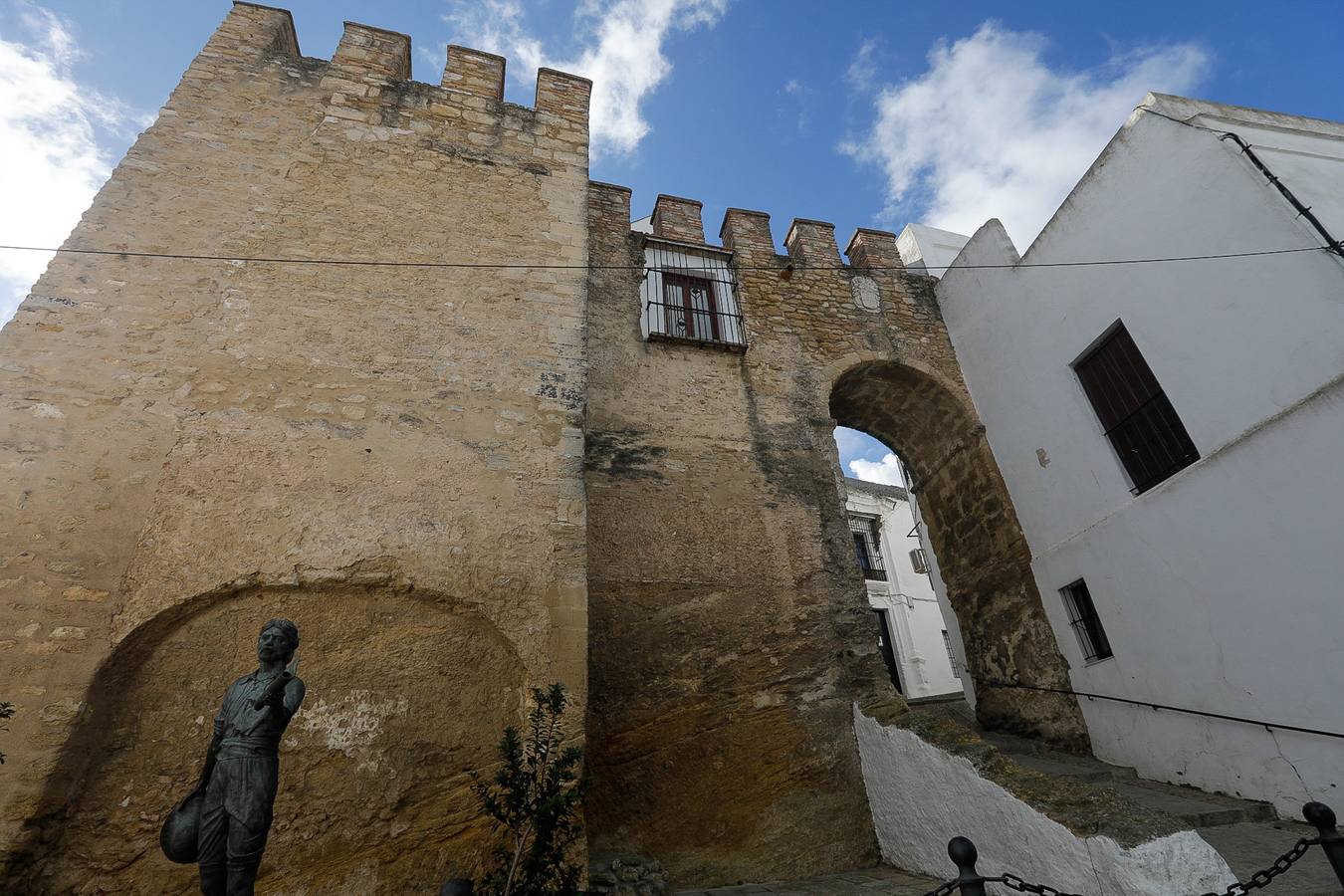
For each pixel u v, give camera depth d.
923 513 10.74
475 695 4.48
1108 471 7.47
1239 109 6.98
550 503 5.22
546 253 6.62
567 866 4.02
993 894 4.85
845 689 6.93
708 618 6.83
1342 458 5.12
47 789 3.51
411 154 6.82
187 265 5.38
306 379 5.14
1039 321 8.56
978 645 9.43
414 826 4.08
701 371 8.45
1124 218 7.37
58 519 4.13
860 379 9.89
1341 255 5.28
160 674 4.02
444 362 5.61
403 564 4.59
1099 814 4.29
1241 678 5.84
